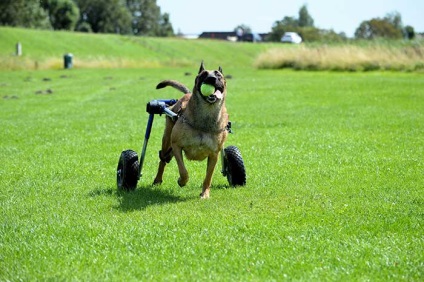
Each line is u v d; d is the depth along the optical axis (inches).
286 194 366.0
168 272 236.1
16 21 3858.3
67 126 695.1
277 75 1683.1
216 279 227.6
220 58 3270.2
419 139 572.7
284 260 245.8
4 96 1080.8
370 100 944.3
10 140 599.5
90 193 374.3
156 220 306.0
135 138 601.3
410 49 1796.3
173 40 3545.8
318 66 1883.6
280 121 717.9
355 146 536.4
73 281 226.5
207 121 344.2
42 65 2014.0
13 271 237.9
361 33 4340.6
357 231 286.0
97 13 5093.5
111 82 1422.2
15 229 293.3
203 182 372.8
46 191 381.4
